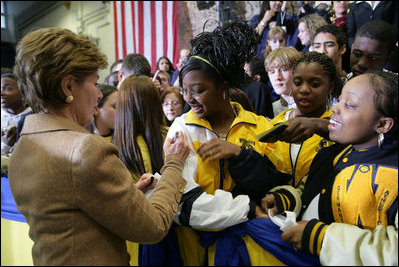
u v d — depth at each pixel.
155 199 0.67
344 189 0.69
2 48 4.96
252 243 0.73
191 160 0.76
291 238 0.67
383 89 0.62
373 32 1.11
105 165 0.58
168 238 0.80
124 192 0.60
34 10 7.24
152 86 1.10
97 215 0.59
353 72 1.20
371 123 0.64
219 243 0.73
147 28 4.78
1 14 6.93
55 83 0.60
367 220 0.65
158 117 1.13
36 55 0.59
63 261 0.60
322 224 0.66
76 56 0.62
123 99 1.08
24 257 1.30
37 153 0.60
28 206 0.62
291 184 0.89
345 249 0.59
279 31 1.93
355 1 1.87
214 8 3.83
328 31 1.32
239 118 0.79
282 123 0.72
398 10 1.71
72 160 0.57
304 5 2.25
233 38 0.73
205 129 0.78
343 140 0.68
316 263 0.66
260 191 0.75
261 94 1.27
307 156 0.89
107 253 0.62
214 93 0.72
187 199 0.71
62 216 0.59
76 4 6.11
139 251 0.84
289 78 1.25
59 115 0.65
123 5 5.10
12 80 1.92
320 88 0.86
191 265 0.79
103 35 5.62
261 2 3.19
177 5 4.31
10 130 1.74
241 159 0.71
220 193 0.71
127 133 1.06
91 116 0.71
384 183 0.63
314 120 0.73
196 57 0.71
